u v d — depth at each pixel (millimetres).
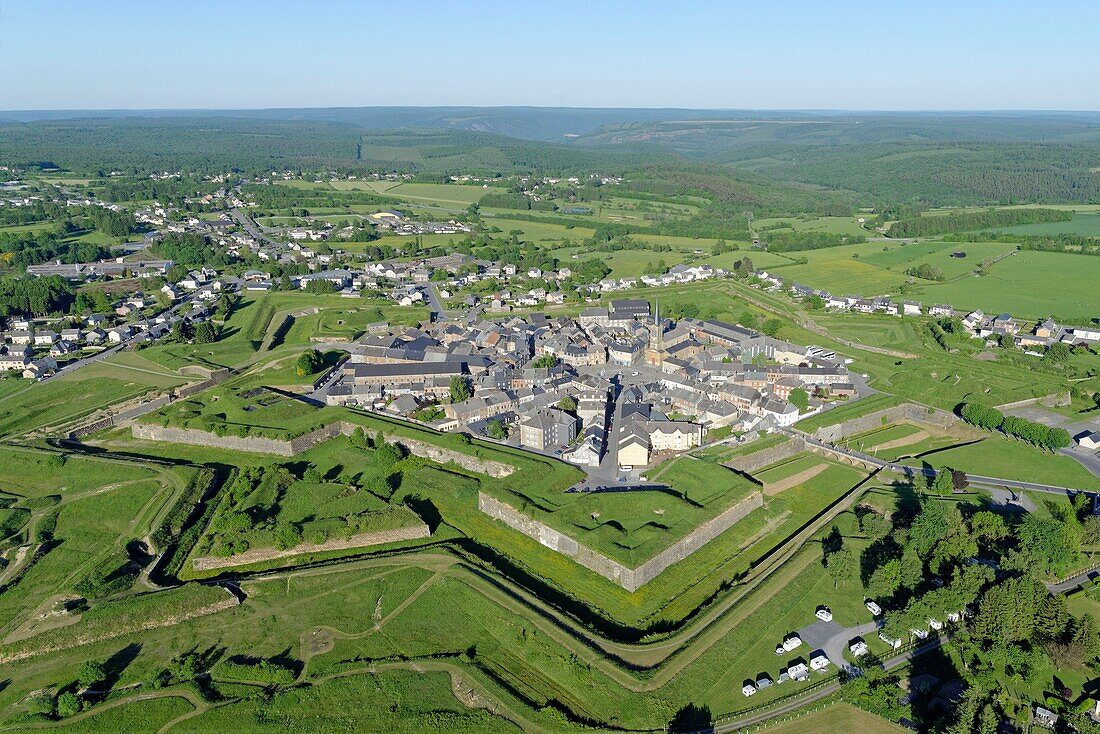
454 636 159750
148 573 181000
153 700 141500
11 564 184750
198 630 161750
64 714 137875
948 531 175500
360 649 155750
